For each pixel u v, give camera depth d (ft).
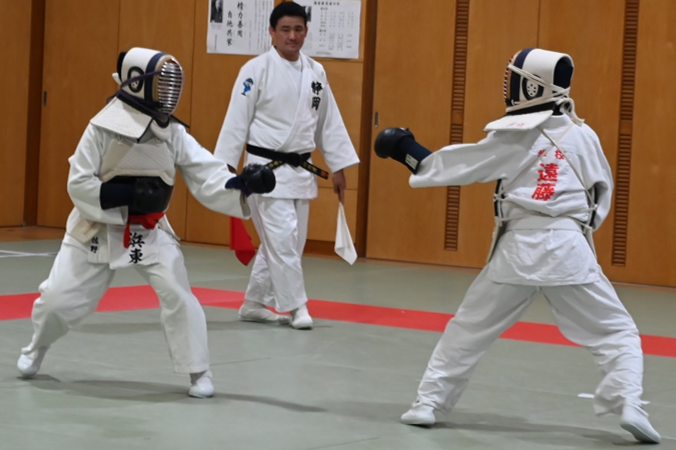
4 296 27.53
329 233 41.01
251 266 37.17
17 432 14.52
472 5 38.55
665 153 36.22
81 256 16.97
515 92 15.52
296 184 25.43
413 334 24.77
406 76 39.58
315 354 21.89
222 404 16.88
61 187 46.39
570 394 18.85
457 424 16.25
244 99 25.54
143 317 25.22
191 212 43.75
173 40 43.32
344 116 40.40
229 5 42.19
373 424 15.99
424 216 39.65
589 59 37.01
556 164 15.19
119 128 16.29
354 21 40.01
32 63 46.09
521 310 15.74
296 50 25.79
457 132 39.14
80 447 13.89
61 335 17.49
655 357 23.06
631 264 36.88
